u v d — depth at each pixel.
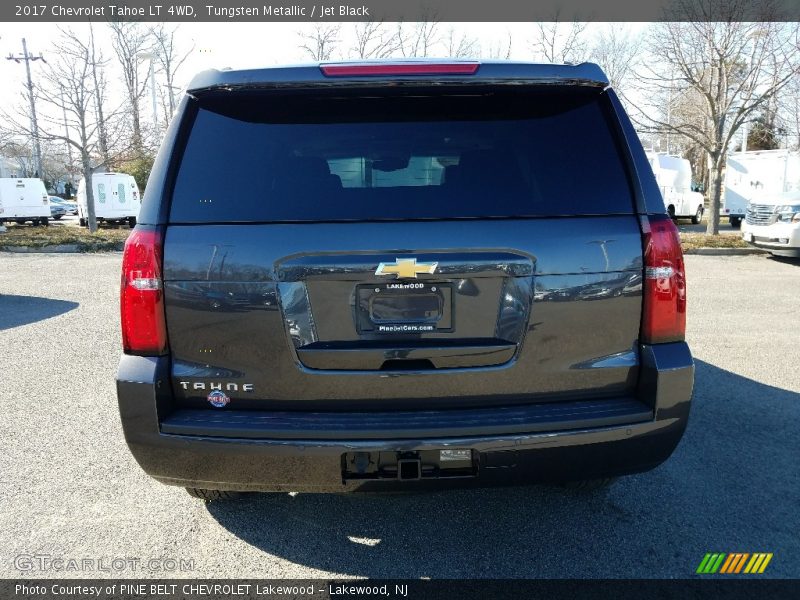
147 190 2.42
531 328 2.38
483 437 2.32
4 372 5.55
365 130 2.47
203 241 2.34
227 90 2.45
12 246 16.41
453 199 2.39
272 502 3.29
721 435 4.13
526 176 2.44
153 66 25.47
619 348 2.45
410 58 2.57
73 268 12.98
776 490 3.41
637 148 2.49
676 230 2.46
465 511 3.21
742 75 15.66
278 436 2.31
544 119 2.52
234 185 2.40
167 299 2.37
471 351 2.38
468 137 2.48
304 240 2.32
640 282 2.43
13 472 3.62
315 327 2.35
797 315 7.98
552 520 3.12
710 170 16.75
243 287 2.33
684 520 3.12
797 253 12.30
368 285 2.34
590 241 2.39
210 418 2.38
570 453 2.39
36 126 19.78
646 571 2.72
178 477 2.44
